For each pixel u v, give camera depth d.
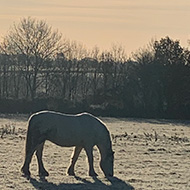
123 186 19.53
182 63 77.75
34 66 80.31
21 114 69.62
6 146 31.73
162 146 35.12
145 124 61.78
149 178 21.58
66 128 21.12
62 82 80.00
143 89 76.62
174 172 23.42
